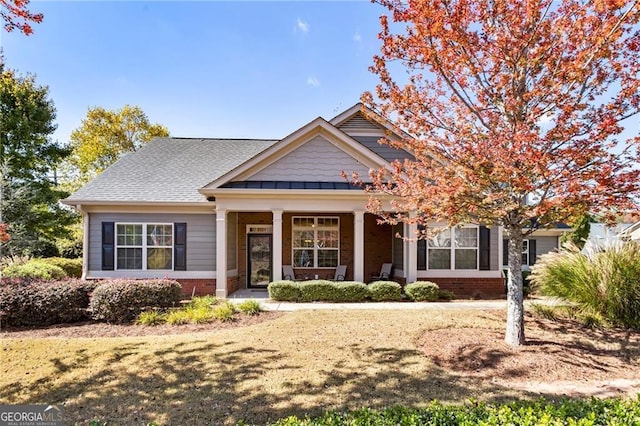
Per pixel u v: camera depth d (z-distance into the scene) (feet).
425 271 45.09
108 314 29.76
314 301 39.45
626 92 18.10
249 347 22.94
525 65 19.97
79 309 30.40
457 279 45.11
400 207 25.34
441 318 30.12
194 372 19.01
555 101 19.61
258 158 42.27
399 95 22.06
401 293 41.42
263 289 49.90
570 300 29.73
